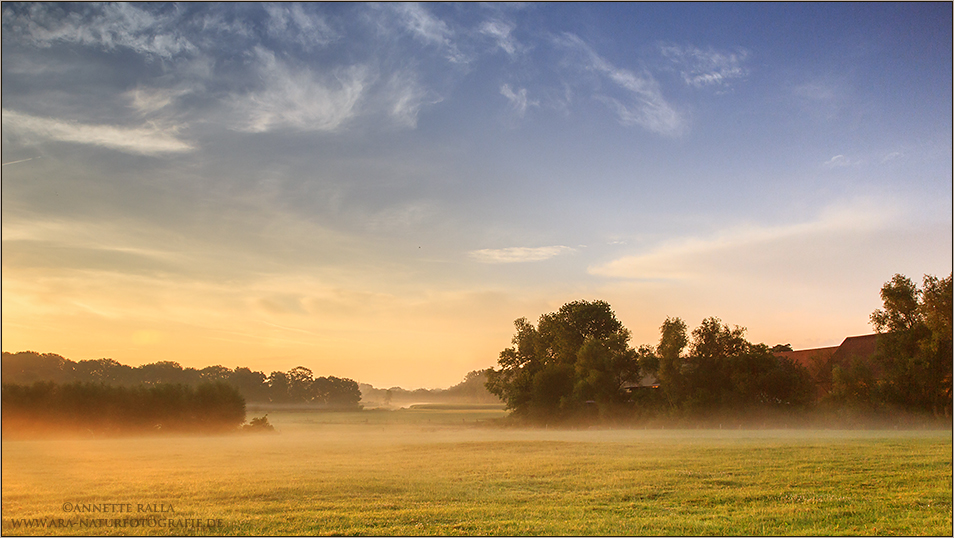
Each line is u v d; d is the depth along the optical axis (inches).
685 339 2652.6
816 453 1028.5
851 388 2267.5
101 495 706.2
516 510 612.4
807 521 547.8
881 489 674.2
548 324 3816.4
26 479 856.9
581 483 768.3
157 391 2699.3
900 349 2236.7
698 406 2522.1
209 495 703.7
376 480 816.9
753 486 715.4
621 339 3198.8
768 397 2480.3
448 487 753.6
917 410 2110.0
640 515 584.7
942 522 532.4
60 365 3693.4
